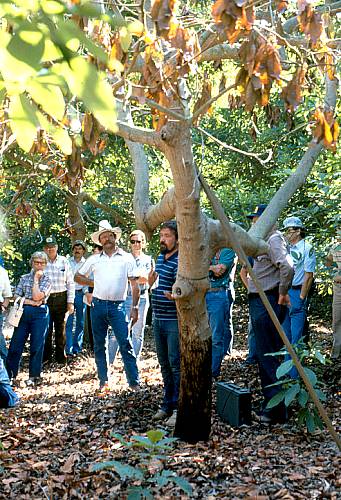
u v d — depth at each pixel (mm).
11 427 7223
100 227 9031
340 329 9703
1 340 9336
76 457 5867
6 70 1395
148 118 12789
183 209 5738
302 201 10148
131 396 8422
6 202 12352
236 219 14445
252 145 15133
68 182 6141
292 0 5238
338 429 6527
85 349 13898
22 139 1583
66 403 8320
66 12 1470
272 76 3336
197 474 5289
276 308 6820
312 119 4391
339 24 6660
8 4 1420
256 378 8938
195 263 5988
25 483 5352
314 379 6445
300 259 8789
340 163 8656
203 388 6238
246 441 6258
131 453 5773
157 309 7242
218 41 4500
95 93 1436
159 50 3912
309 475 5215
